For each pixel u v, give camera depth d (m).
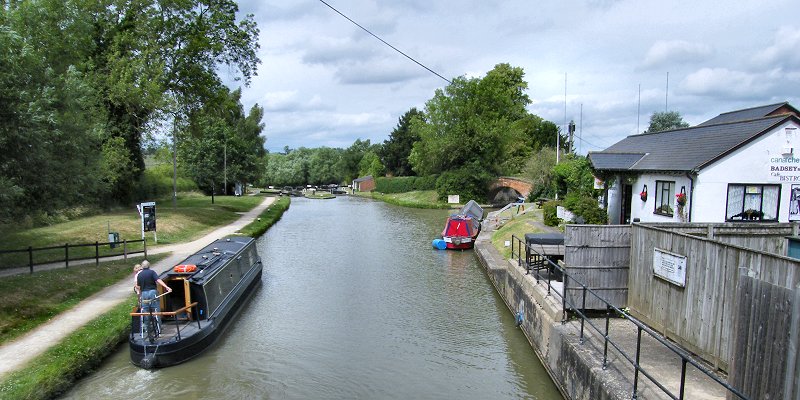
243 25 36.06
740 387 6.84
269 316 16.58
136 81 30.27
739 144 15.91
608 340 8.77
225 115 37.59
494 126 58.28
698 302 9.17
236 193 70.25
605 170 21.33
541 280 14.77
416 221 43.59
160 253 22.39
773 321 6.18
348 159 112.19
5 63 14.24
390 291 19.58
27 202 16.59
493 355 13.41
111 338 12.62
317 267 23.89
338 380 12.01
